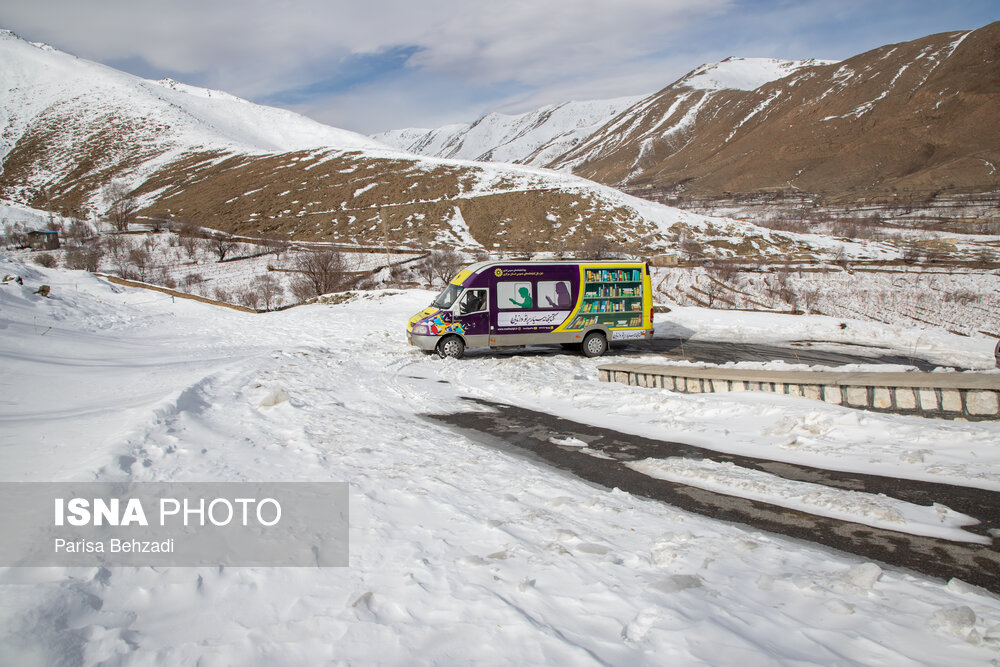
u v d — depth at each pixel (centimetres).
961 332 3400
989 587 435
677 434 921
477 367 1634
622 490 689
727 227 10112
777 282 5453
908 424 793
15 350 1391
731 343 2184
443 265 6159
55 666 296
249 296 4766
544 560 455
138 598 379
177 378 1243
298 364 1602
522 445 906
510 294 1848
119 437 713
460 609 375
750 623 366
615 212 10469
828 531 549
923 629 359
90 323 2330
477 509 584
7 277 2789
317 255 6031
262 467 691
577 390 1240
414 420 1064
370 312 3048
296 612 371
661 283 5500
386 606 379
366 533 507
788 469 729
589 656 319
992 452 694
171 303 3331
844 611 382
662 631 347
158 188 13300
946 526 541
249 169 13812
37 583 375
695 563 462
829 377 1030
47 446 679
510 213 10612
